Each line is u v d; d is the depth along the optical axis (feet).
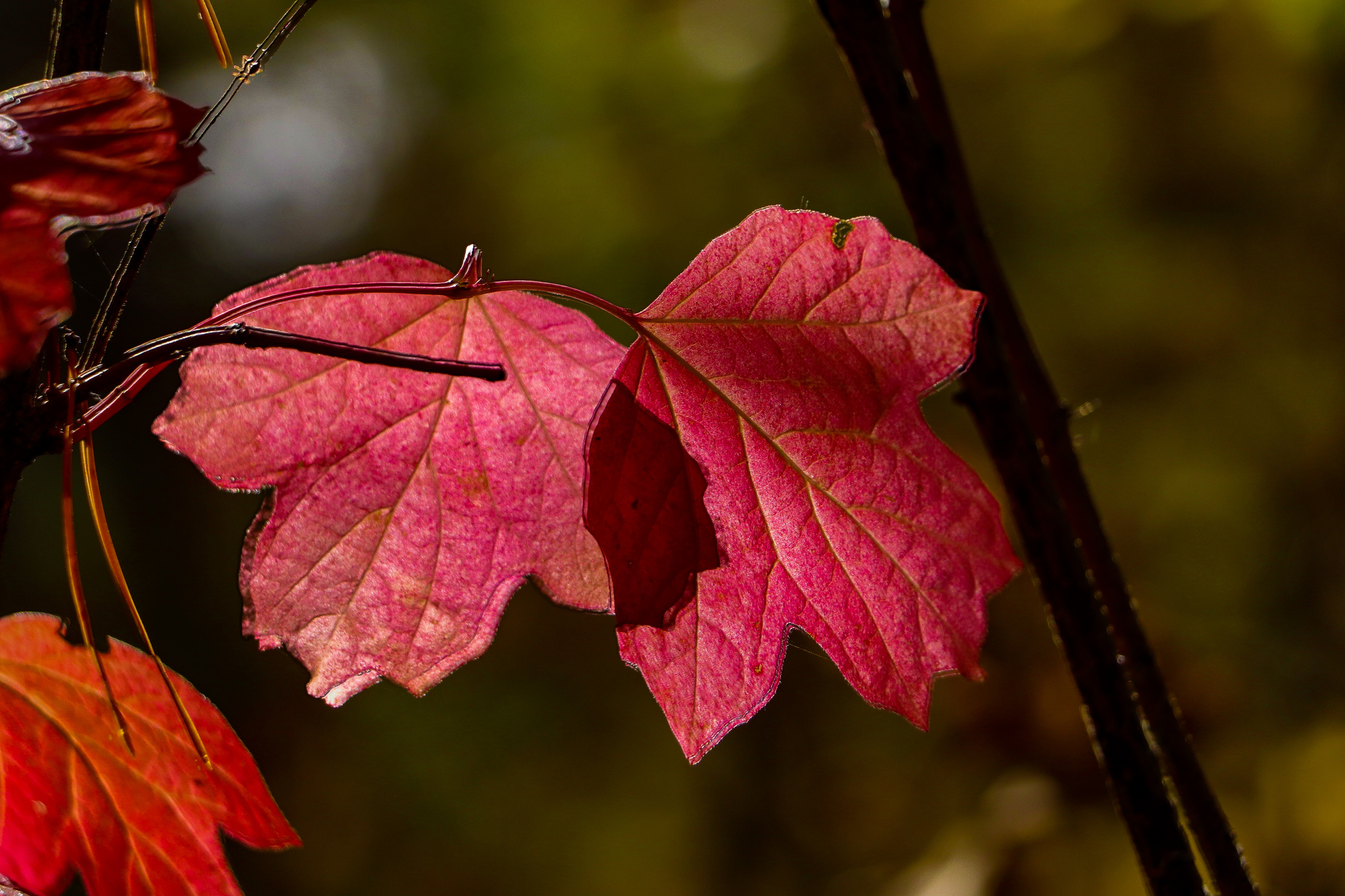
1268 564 6.79
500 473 1.93
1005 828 3.59
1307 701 4.60
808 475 1.90
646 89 7.62
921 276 1.89
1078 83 6.66
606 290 7.56
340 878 9.43
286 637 1.91
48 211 1.73
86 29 1.84
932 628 1.90
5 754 1.87
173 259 10.28
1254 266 6.91
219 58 1.84
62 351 1.83
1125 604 2.03
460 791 9.29
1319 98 6.18
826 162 7.29
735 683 1.90
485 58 8.68
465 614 1.93
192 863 1.88
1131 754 1.95
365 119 10.52
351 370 1.91
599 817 8.95
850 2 1.97
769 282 1.88
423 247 9.61
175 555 9.77
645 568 1.89
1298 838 4.10
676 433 1.90
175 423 1.90
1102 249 7.11
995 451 1.97
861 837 6.37
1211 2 5.88
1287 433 7.13
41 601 8.26
